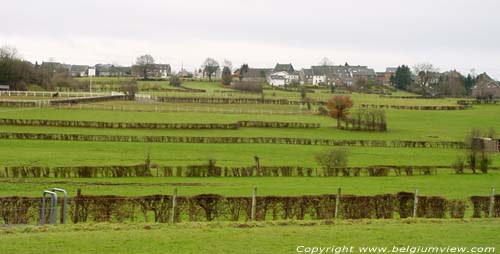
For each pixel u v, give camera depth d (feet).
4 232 109.91
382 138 459.32
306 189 224.74
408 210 152.97
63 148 334.65
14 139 355.77
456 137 477.77
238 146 369.50
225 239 107.86
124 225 118.32
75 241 104.06
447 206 153.58
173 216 136.26
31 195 192.65
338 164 290.56
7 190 204.64
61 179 239.09
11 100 541.34
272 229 116.78
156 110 561.43
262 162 312.91
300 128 498.28
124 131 422.00
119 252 98.78
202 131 445.37
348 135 469.98
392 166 295.28
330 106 524.52
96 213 138.51
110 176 253.03
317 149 371.35
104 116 498.28
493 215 156.46
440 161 345.72
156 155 325.21
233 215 143.43
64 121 426.10
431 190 231.91
